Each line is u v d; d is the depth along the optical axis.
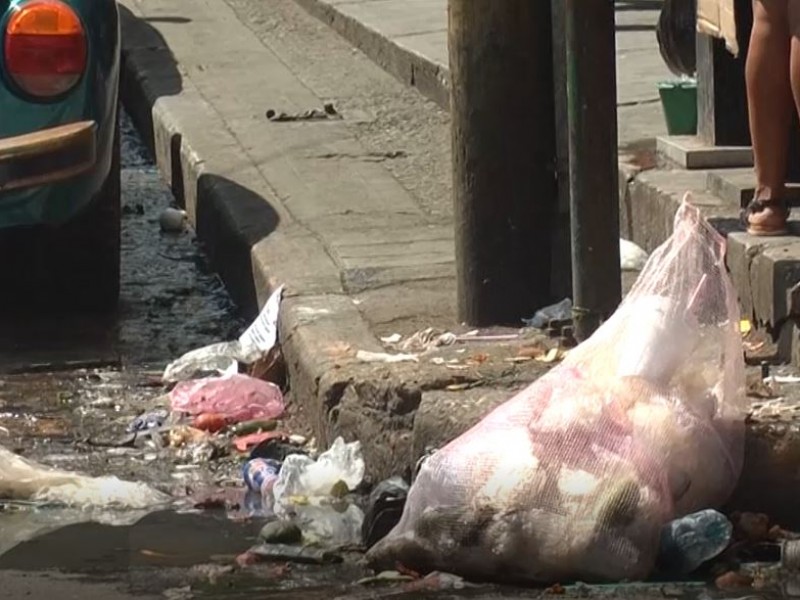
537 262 5.59
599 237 5.31
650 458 4.56
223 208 6.93
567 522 4.49
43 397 5.84
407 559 4.62
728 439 4.71
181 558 4.77
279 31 10.58
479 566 4.55
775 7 5.34
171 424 5.59
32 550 4.83
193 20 10.96
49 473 5.18
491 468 4.55
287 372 5.76
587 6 5.25
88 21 5.87
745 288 5.39
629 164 6.45
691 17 6.62
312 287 5.99
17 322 6.53
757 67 5.38
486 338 5.47
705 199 5.96
